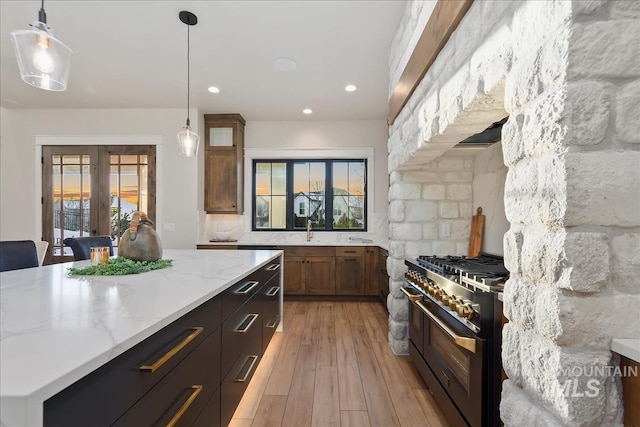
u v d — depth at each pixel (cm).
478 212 232
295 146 485
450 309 155
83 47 275
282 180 500
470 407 138
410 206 246
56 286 126
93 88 364
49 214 434
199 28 246
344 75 328
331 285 436
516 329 83
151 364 81
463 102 119
